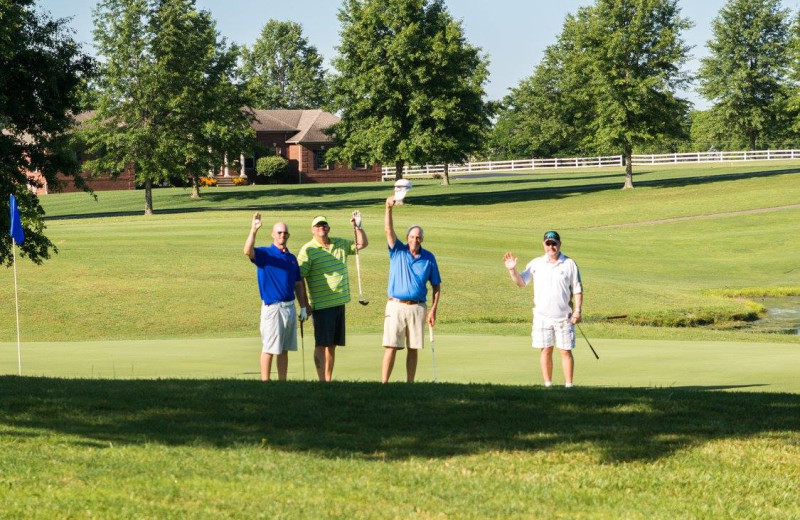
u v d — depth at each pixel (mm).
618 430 7629
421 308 10969
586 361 13086
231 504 5672
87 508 5500
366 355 13898
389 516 5566
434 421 7875
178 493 5852
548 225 53219
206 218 48469
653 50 65125
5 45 28219
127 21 58125
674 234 48438
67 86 30734
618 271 36500
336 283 10984
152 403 8414
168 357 13875
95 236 36906
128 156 57719
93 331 23812
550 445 7227
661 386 10664
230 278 29266
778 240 45125
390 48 63031
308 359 13578
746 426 7781
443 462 6785
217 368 12570
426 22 65250
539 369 12320
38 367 12711
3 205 28203
